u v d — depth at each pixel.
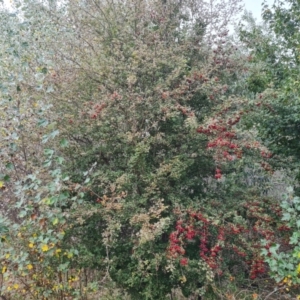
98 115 4.37
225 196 5.11
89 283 4.37
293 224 3.71
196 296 4.77
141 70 4.80
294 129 5.26
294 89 4.76
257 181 6.07
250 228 4.74
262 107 4.89
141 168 4.53
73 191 4.13
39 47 4.81
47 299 3.89
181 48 5.38
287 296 4.62
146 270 4.25
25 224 3.54
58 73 4.79
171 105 4.48
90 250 4.57
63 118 4.56
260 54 6.21
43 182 3.95
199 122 4.82
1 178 3.48
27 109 3.90
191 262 4.25
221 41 5.52
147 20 5.43
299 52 5.58
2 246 3.54
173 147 4.96
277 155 5.42
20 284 3.74
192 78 4.71
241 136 4.58
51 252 3.55
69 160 4.86
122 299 4.63
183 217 4.36
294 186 5.44
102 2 5.27
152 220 4.50
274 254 3.62
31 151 4.37
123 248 4.64
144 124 4.79
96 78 4.92
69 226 4.09
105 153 4.92
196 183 5.12
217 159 4.18
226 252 4.85
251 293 4.88
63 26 5.20
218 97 5.15
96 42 5.23
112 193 4.31
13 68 4.22
